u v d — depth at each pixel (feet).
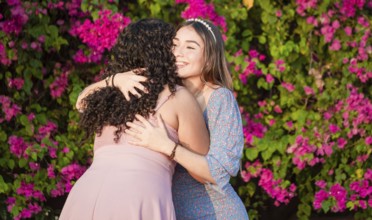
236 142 9.71
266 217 16.76
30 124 14.25
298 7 14.82
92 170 9.26
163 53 9.59
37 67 14.34
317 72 15.29
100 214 8.87
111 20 13.97
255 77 15.58
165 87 9.41
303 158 15.02
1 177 13.97
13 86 14.35
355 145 15.55
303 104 15.52
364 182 15.35
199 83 10.23
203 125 9.57
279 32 15.02
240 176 16.03
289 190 15.44
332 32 14.92
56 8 14.29
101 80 10.08
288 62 15.23
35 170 14.39
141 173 9.01
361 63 15.14
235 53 14.80
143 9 14.84
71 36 14.73
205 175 9.39
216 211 9.95
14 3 13.53
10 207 14.16
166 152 9.16
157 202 8.95
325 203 15.28
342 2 15.03
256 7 15.21
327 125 15.14
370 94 15.76
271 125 15.44
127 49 9.66
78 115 14.76
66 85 14.69
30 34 14.12
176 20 14.87
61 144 14.56
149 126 9.16
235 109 9.91
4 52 13.83
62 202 15.43
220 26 14.43
